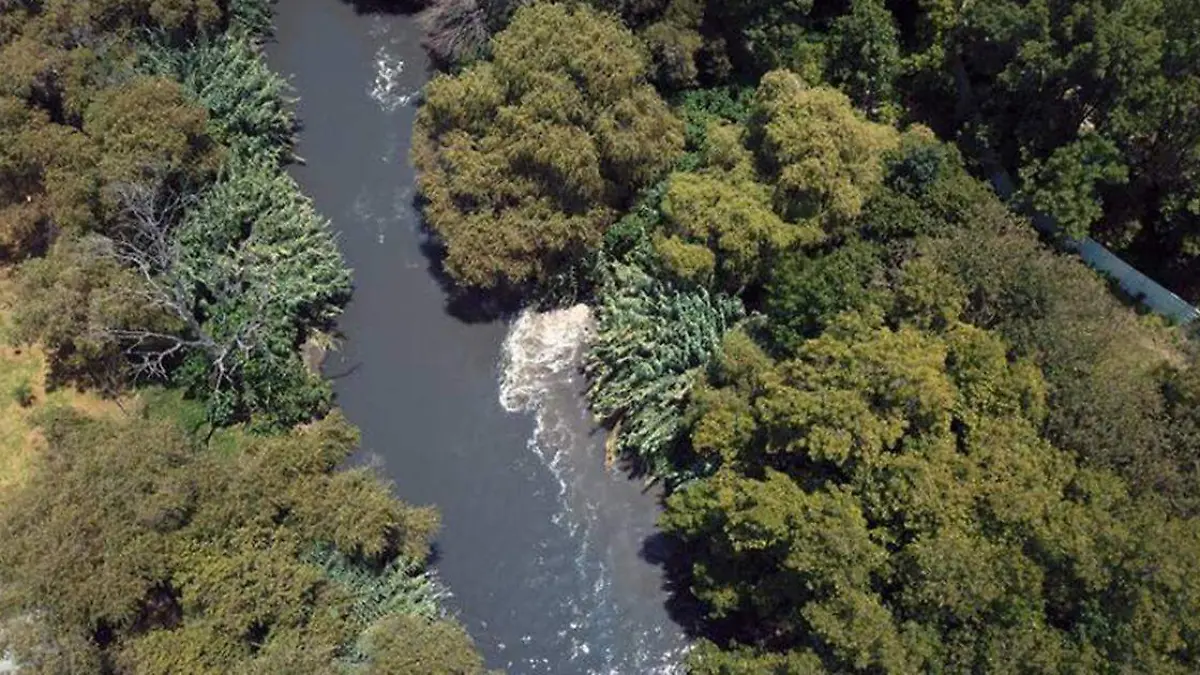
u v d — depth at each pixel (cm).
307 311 5631
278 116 6241
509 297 5784
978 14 5225
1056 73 4953
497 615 4853
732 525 4175
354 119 6525
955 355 4353
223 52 6191
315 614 4284
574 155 5212
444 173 5600
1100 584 3772
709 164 5353
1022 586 3819
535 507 5159
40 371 5381
